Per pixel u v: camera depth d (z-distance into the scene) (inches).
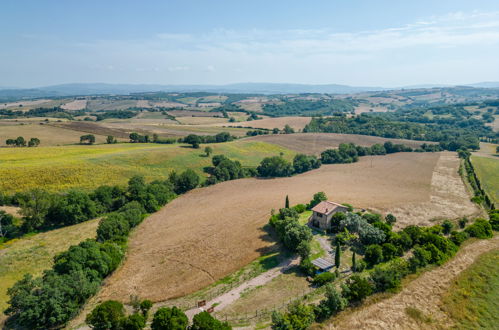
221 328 1299.2
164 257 2194.9
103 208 3117.6
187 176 4005.9
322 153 5693.9
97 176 3725.4
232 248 2271.2
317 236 2405.3
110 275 1977.1
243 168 4899.1
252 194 3708.2
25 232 2642.7
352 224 2317.9
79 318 1553.9
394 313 1518.2
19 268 2068.2
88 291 1632.6
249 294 1702.8
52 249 2345.0
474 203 3125.0
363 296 1589.6
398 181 4094.5
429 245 2034.9
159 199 3412.9
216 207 3255.4
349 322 1448.1
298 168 5012.3
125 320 1403.8
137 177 3612.2
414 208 2962.6
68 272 1732.3
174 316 1333.7
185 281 1879.9
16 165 3622.0
